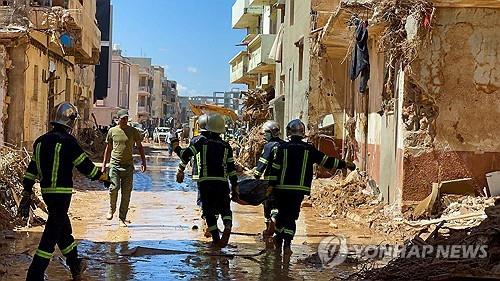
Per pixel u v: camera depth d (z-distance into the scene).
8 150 15.98
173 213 15.38
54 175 7.66
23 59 22.27
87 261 9.42
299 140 10.30
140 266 9.23
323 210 16.17
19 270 8.70
